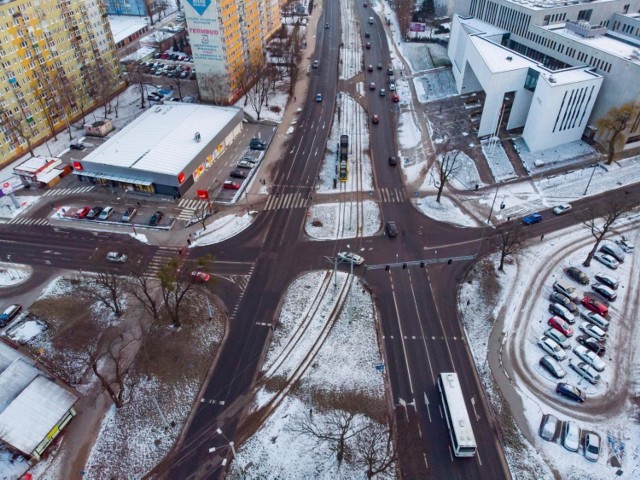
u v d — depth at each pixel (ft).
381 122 510.17
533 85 436.35
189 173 403.34
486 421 238.48
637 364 263.29
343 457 223.51
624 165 416.46
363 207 386.73
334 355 269.64
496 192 397.39
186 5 481.05
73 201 398.21
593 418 239.30
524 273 320.50
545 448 226.99
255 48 584.81
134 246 349.61
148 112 482.28
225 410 244.63
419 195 400.47
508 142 458.09
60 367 266.98
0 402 237.04
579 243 344.08
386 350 273.75
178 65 629.92
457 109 521.65
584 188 395.34
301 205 389.80
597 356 262.47
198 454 226.79
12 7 423.64
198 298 305.73
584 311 292.61
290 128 499.10
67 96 490.08
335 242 351.46
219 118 471.21
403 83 593.01
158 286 314.96
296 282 318.04
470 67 526.98
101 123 489.67
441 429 234.17
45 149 467.52
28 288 318.04
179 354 270.87
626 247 337.93
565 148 442.91
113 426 239.09
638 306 297.53
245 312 297.12
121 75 585.22
